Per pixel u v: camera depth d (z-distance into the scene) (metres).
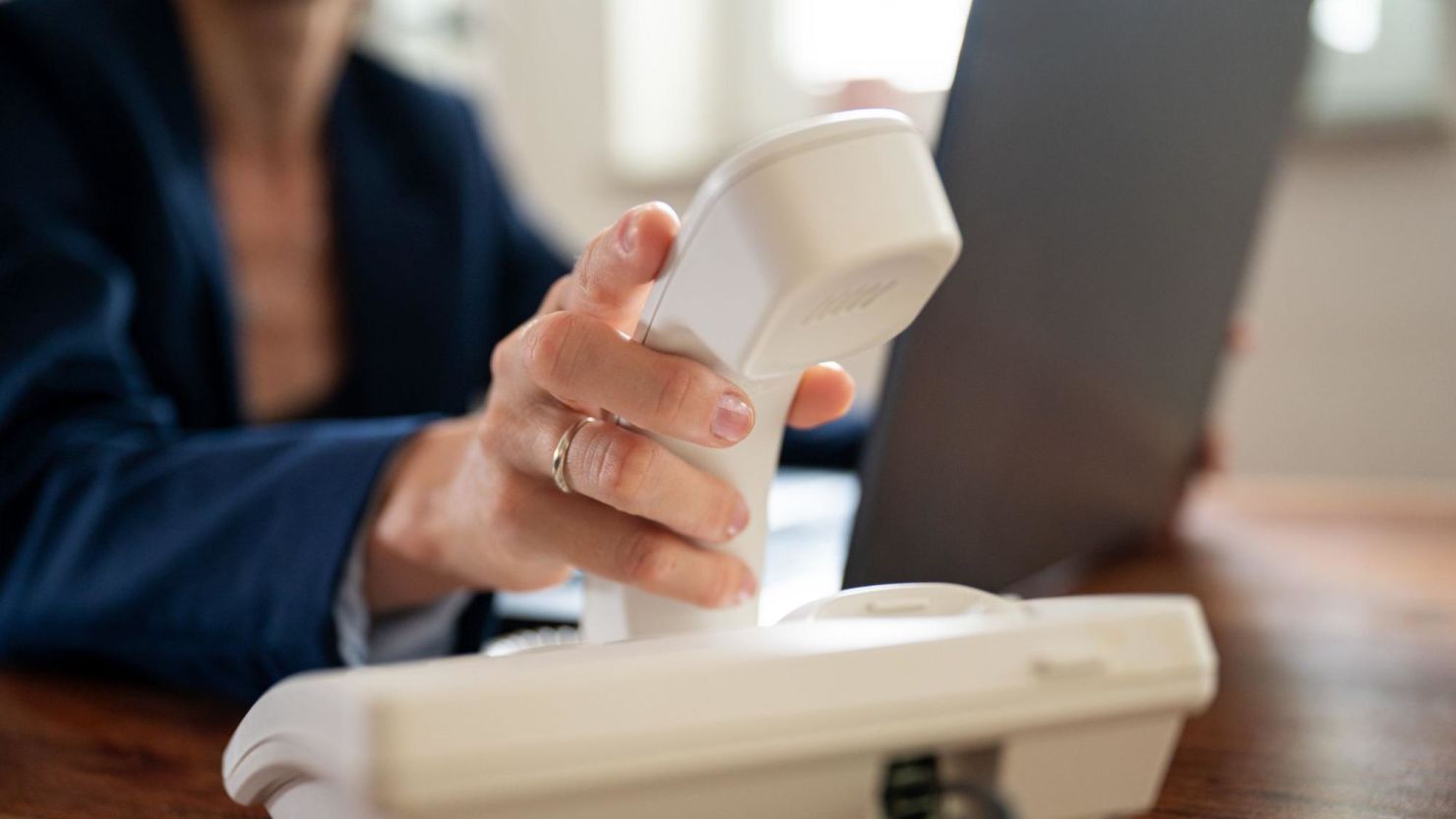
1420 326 1.48
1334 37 1.47
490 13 1.87
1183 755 0.44
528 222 1.33
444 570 0.52
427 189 1.11
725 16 1.89
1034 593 0.67
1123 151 0.56
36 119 0.84
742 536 0.41
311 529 0.53
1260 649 0.61
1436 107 1.44
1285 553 0.89
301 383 1.07
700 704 0.24
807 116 1.86
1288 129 0.79
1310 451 1.53
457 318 1.10
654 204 0.36
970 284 0.48
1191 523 1.05
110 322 0.73
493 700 0.22
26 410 0.66
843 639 0.26
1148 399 0.73
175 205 0.89
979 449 0.53
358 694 0.23
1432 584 0.77
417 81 1.18
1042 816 0.28
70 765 0.46
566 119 1.87
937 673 0.26
